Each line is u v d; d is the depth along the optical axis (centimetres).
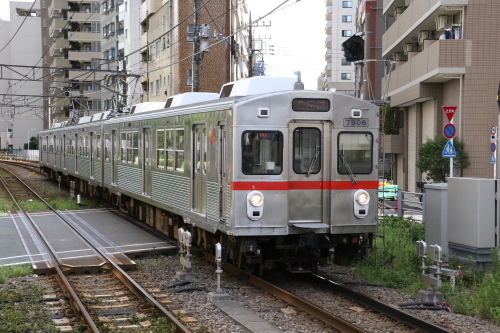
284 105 930
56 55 7156
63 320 751
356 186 968
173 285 949
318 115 946
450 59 2052
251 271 1005
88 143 2338
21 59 8744
